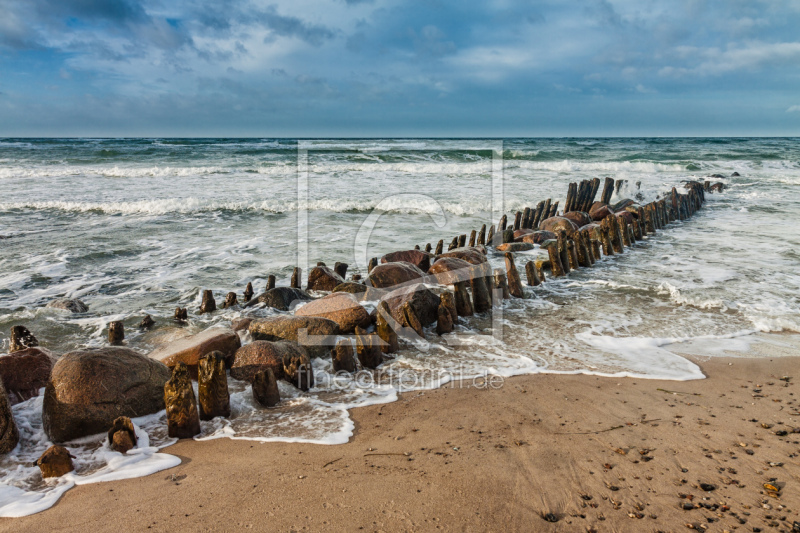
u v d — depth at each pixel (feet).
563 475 11.57
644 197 63.57
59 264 33.78
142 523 9.95
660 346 20.47
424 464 12.05
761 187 77.05
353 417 14.88
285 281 30.73
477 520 10.02
